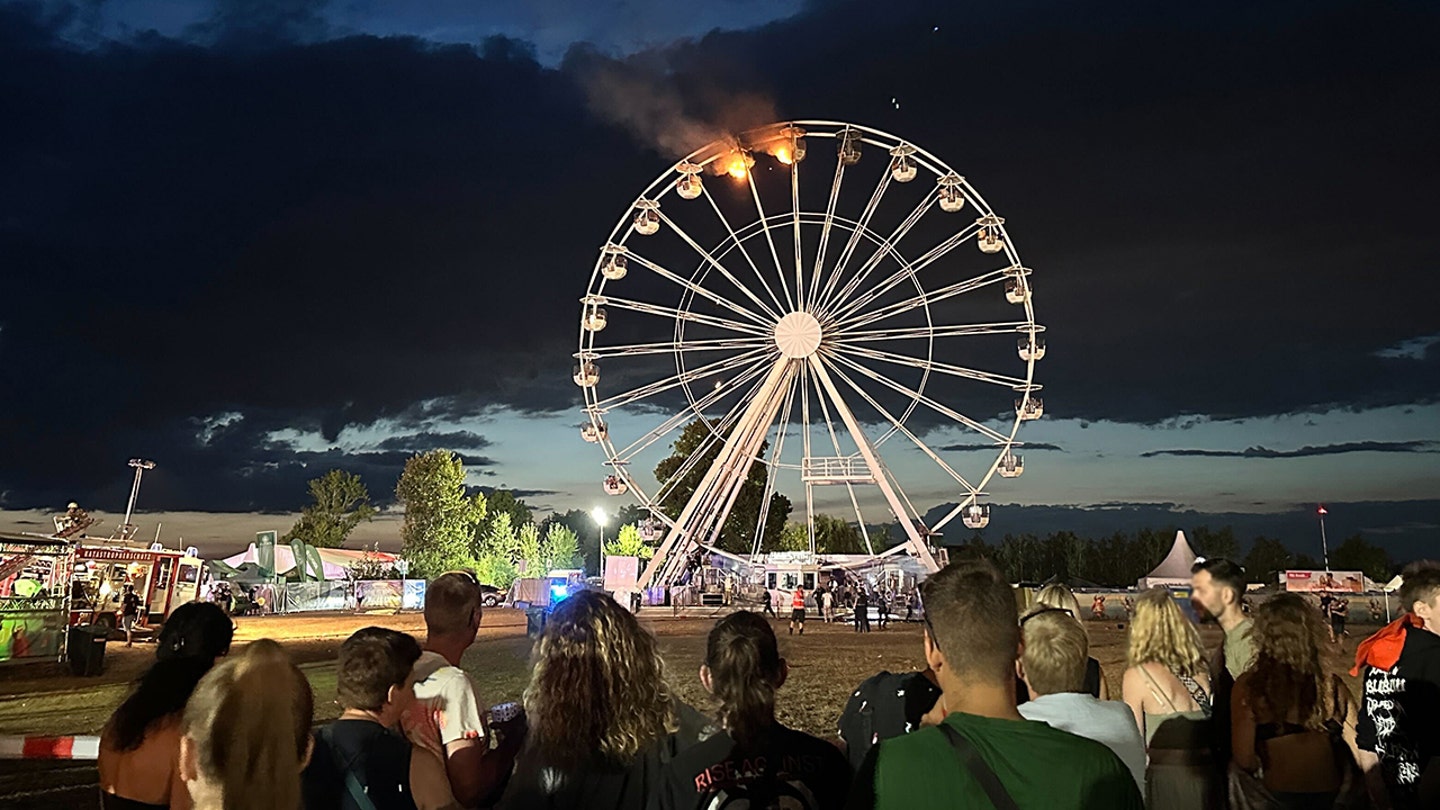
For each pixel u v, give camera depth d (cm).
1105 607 4919
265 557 5850
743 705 385
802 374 4078
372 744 406
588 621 407
